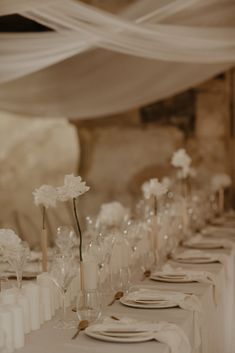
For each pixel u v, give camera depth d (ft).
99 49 24.29
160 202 22.13
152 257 13.82
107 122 32.99
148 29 17.43
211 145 31.65
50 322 9.77
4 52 19.61
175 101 31.94
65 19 16.35
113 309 10.37
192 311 10.28
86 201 33.09
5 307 8.53
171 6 17.16
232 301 16.42
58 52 18.89
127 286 11.59
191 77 24.32
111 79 24.99
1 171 33.17
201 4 17.93
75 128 33.32
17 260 9.71
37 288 9.44
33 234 27.25
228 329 15.61
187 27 17.81
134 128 32.60
